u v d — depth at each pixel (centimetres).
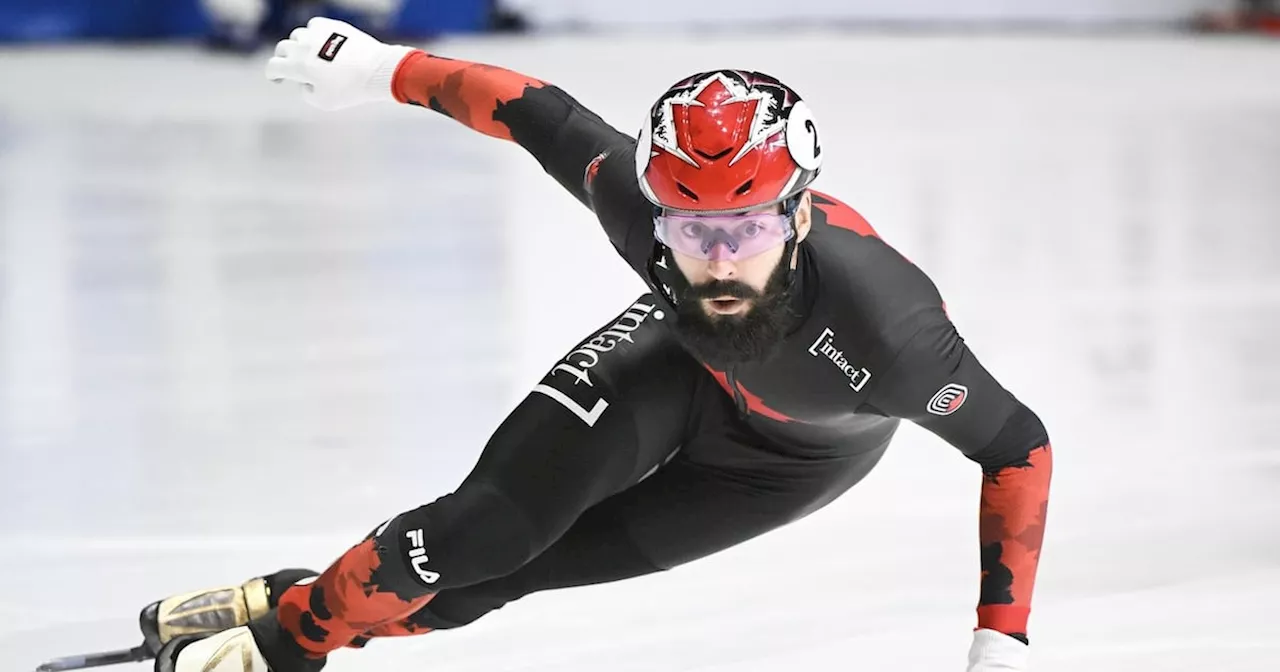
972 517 1172
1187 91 4353
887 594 1016
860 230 746
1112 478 1252
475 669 902
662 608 996
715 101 659
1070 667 886
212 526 1137
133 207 2564
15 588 1018
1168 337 1734
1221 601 988
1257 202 2650
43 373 1582
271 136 3484
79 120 3612
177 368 1599
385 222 2448
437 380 1548
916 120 3738
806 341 716
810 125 675
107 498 1200
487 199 2667
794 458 805
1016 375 1581
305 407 1458
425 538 728
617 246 786
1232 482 1236
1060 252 2233
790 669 897
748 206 645
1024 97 4209
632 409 766
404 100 870
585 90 3866
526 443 742
